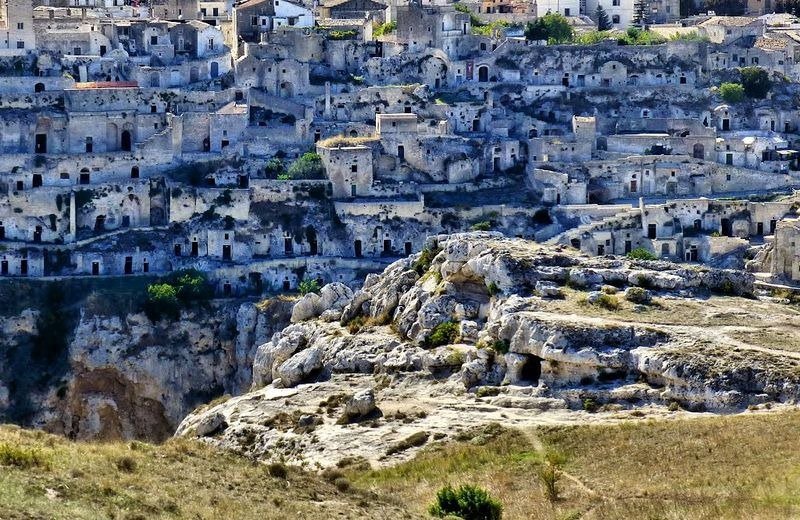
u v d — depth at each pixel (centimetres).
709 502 17238
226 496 16738
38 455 16675
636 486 18400
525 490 18750
